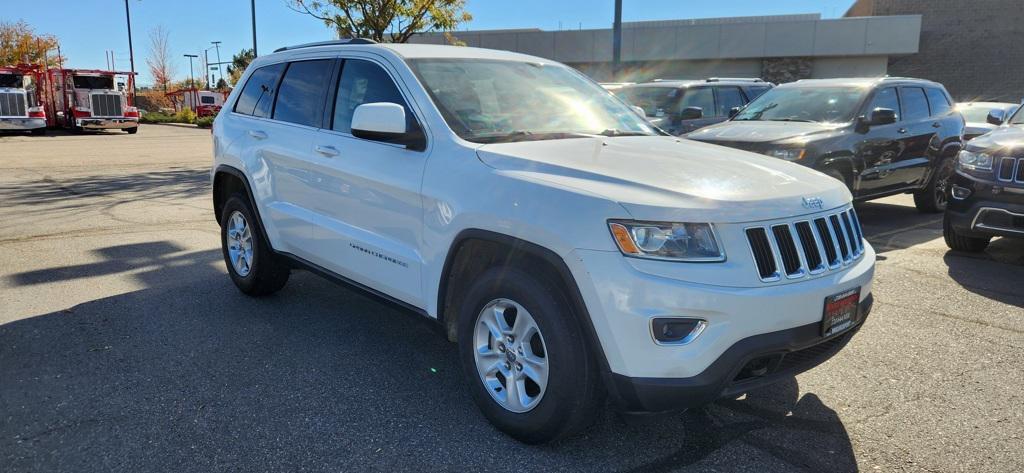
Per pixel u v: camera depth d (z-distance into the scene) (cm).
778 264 285
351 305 524
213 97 5031
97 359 413
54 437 321
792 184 319
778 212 292
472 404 361
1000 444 322
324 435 327
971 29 2991
